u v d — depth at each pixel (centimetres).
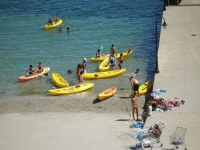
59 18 6119
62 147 2791
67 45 5053
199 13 5128
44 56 4756
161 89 3303
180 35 4438
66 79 4134
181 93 3225
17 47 5091
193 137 2650
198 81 3397
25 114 3350
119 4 6675
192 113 2947
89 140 2852
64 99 3622
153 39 5059
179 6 5500
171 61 3822
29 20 6159
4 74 4338
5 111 3438
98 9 6488
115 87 3838
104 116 3216
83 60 4181
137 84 3238
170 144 2602
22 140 2931
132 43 4975
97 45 4981
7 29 5803
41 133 3011
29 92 3903
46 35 5469
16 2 7169
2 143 2909
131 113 3234
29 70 4241
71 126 3081
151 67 4272
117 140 2816
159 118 2919
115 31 5431
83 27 5669
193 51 4003
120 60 4238
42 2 7075
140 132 2711
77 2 6950
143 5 6531
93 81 4031
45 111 3384
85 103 3497
